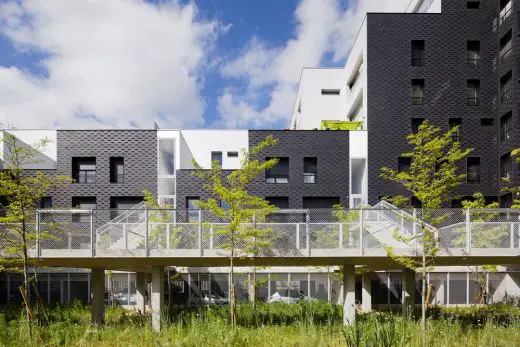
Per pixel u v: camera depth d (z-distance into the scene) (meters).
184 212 13.76
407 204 24.55
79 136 24.55
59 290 22.52
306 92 34.91
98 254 12.91
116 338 12.06
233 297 13.00
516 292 22.11
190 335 11.16
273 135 24.91
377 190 24.83
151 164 24.55
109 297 22.44
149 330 12.96
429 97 25.58
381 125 25.33
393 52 25.81
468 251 12.64
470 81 25.95
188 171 24.14
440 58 25.75
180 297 22.39
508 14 24.70
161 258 13.23
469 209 12.80
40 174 12.79
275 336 11.82
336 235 13.05
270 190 24.62
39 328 12.57
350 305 14.26
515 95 22.98
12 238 12.60
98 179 24.36
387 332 10.20
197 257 13.01
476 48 26.06
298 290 22.45
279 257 13.08
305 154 24.89
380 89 25.64
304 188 24.69
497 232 12.69
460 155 12.14
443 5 25.95
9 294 22.25
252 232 12.44
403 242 12.89
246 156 13.84
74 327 13.26
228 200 12.90
